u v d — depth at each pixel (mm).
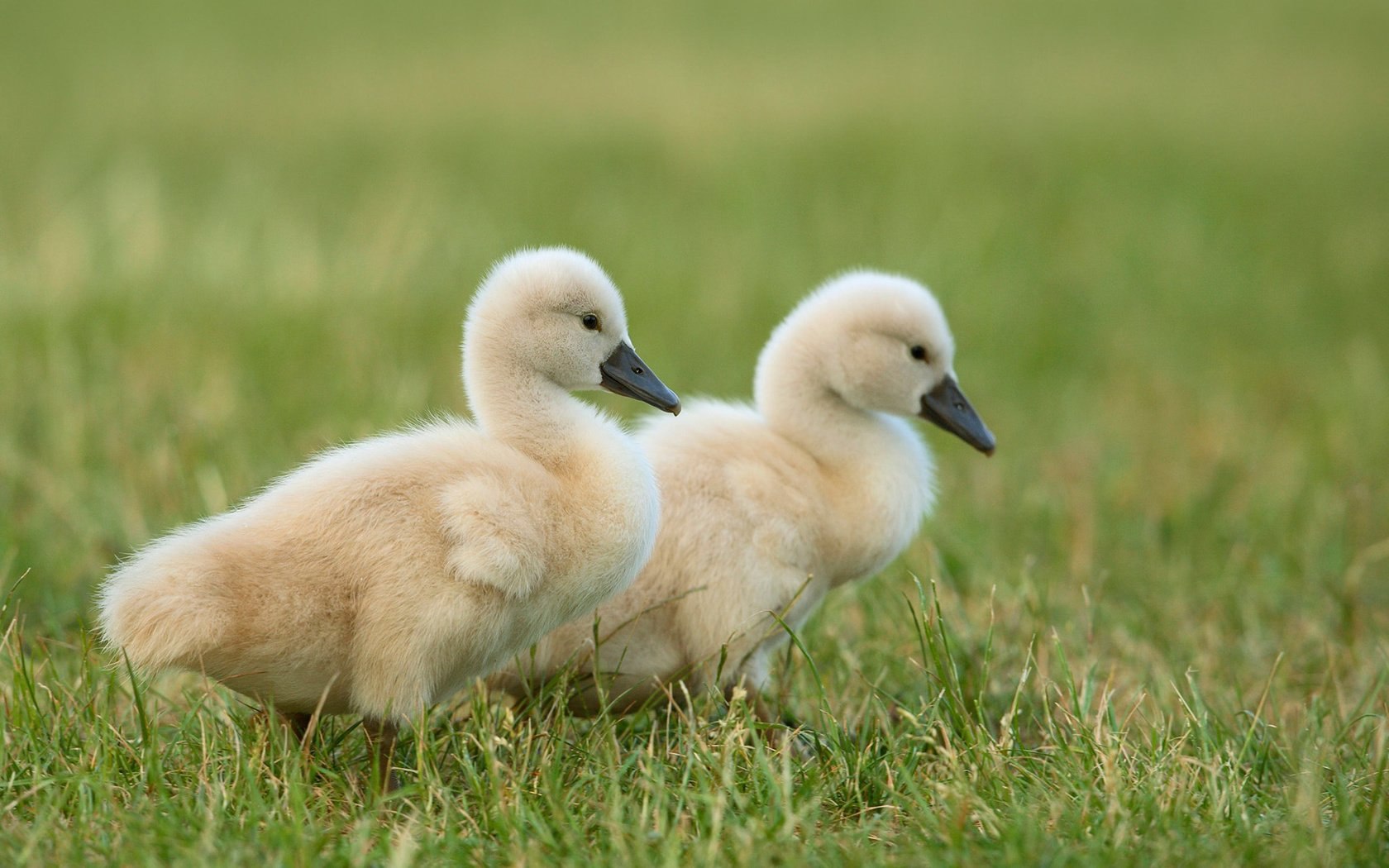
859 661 10305
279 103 37031
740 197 27438
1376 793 7824
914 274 22703
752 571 9477
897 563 12555
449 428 8836
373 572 7934
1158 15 54594
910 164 30859
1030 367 19688
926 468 10570
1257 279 24203
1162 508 14461
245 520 8125
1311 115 37906
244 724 8656
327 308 19125
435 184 28062
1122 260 24734
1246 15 54312
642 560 8703
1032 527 13883
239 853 7113
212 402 15539
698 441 9961
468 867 7203
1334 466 15773
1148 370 19953
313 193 26953
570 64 42250
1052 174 30625
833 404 10375
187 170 28828
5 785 7824
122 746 8312
